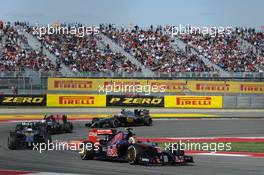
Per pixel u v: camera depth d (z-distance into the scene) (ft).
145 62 284.82
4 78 224.53
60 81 232.94
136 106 228.63
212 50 311.47
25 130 110.32
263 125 177.27
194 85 247.70
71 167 76.54
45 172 70.28
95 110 219.41
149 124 171.01
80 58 275.39
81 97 225.15
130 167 75.92
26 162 84.28
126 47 298.35
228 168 74.79
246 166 78.07
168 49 304.50
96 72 248.32
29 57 264.52
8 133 145.48
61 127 145.38
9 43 274.77
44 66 258.37
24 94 221.25
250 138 136.15
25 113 203.41
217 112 225.35
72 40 292.81
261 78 260.83
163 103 231.09
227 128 166.20
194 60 297.12
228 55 309.22
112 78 244.83
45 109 216.54
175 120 192.85
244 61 305.12
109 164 80.79
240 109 239.91
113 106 227.40
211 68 290.97
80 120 187.52
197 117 205.87
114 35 309.22
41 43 281.74
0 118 188.44
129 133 85.35
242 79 261.65
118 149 83.61
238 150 107.76
